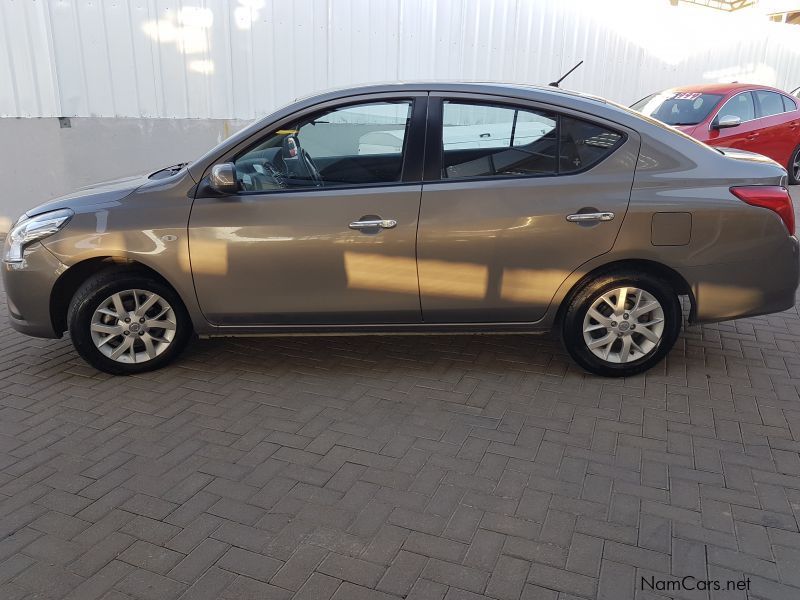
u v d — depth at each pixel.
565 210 3.69
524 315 3.91
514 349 4.48
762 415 3.58
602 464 3.13
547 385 3.95
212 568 2.47
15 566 2.49
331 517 2.76
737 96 9.53
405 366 4.24
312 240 3.75
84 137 7.82
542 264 3.76
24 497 2.91
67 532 2.68
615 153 3.74
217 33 8.10
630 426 3.47
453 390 3.90
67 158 7.82
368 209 3.73
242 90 8.41
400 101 3.81
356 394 3.87
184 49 8.00
